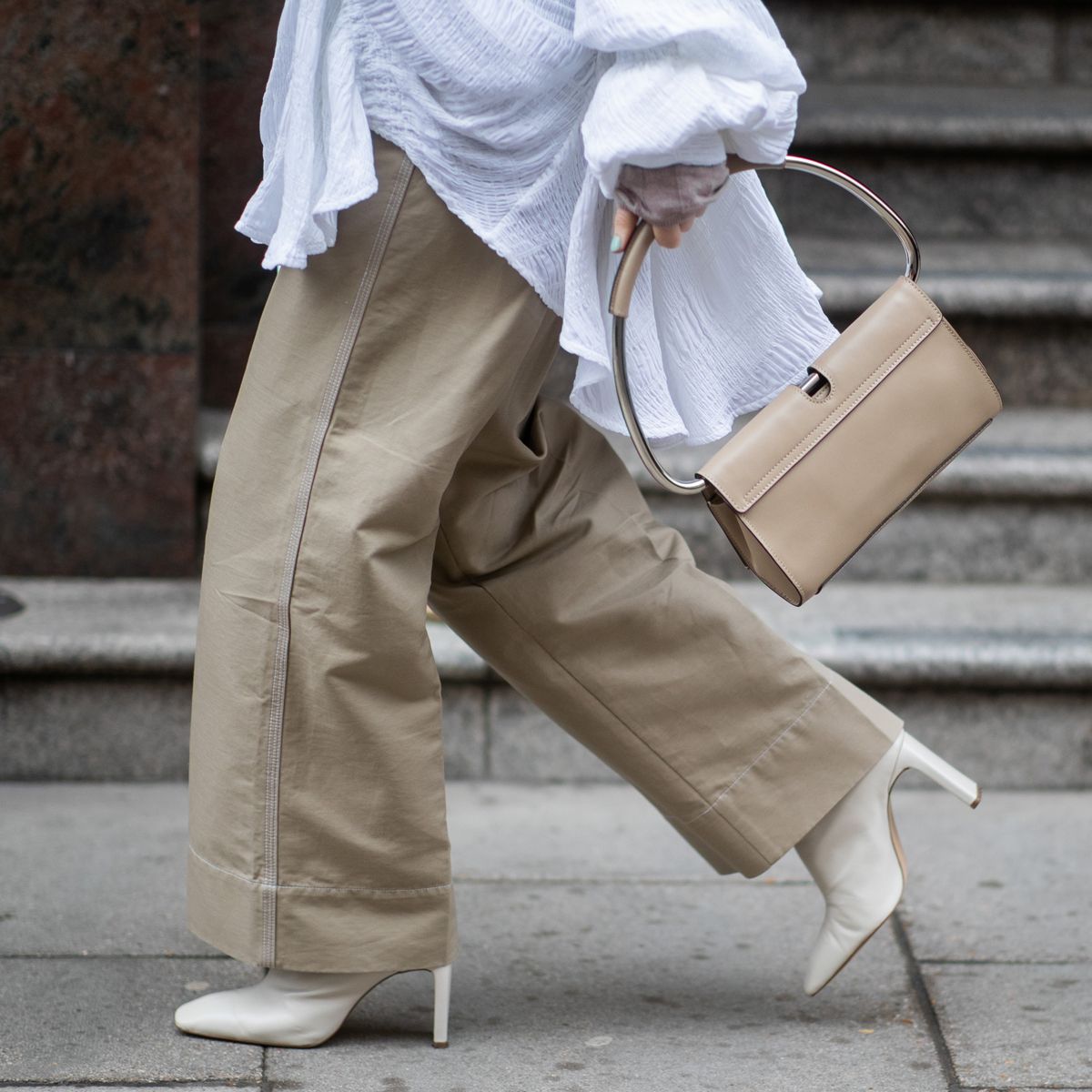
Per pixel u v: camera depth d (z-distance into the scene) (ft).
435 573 10.85
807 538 10.04
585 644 10.73
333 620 9.76
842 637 16.14
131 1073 10.11
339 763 9.97
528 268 9.57
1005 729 15.93
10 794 15.43
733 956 12.19
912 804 15.52
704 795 10.85
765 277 10.72
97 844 14.17
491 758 16.05
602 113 8.97
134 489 17.88
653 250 10.47
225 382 20.12
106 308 17.49
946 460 10.35
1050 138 23.17
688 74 8.85
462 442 9.77
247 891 10.13
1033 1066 10.34
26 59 16.92
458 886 13.46
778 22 26.99
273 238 9.61
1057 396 20.66
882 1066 10.37
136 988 11.37
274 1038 10.48
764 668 10.80
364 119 9.36
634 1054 10.53
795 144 23.15
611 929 12.66
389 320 9.68
